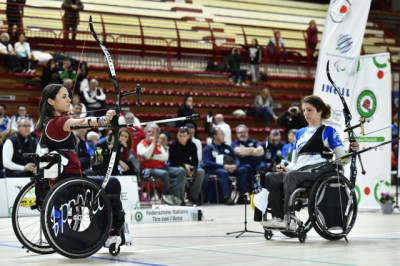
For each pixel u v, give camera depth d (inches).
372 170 369.7
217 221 310.5
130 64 734.5
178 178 417.4
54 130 174.9
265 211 220.2
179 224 295.4
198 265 154.1
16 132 403.9
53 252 185.8
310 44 818.2
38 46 677.9
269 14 949.8
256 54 745.6
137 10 846.5
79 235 167.5
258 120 697.0
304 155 223.0
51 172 175.0
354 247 194.7
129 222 311.0
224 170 444.8
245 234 243.3
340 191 216.7
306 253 179.2
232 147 462.0
